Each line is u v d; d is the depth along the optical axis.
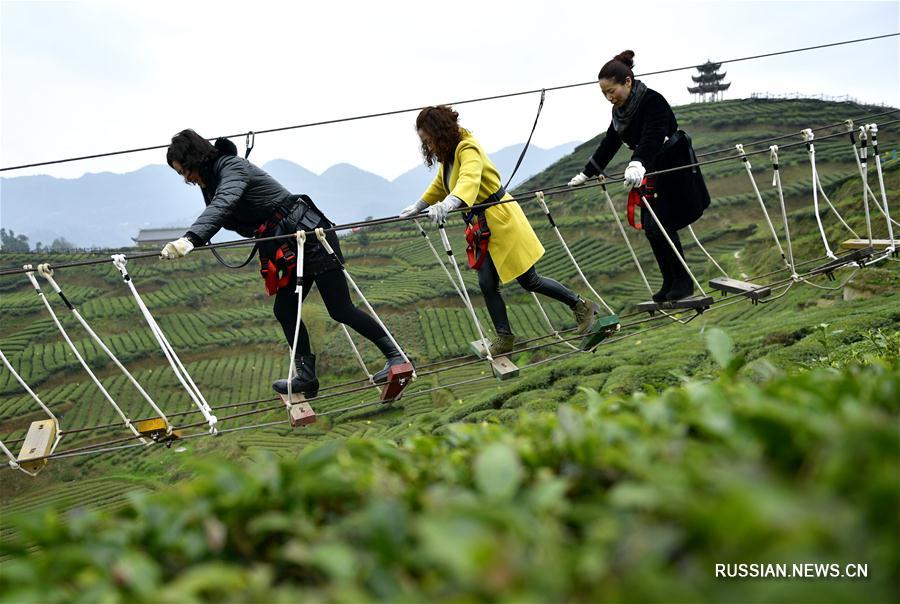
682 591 1.28
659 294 7.27
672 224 6.95
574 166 110.88
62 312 82.00
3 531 22.53
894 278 29.77
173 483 46.34
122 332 80.12
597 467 1.95
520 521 1.51
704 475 1.52
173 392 68.19
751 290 7.11
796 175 88.94
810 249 56.03
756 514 1.26
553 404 20.94
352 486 1.96
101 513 2.12
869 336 6.46
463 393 48.44
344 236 102.50
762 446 1.70
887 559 1.28
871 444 1.48
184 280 91.06
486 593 1.36
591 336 6.72
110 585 1.66
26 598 1.59
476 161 6.03
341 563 1.52
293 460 2.13
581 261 82.81
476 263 6.35
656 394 2.86
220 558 1.88
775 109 111.56
